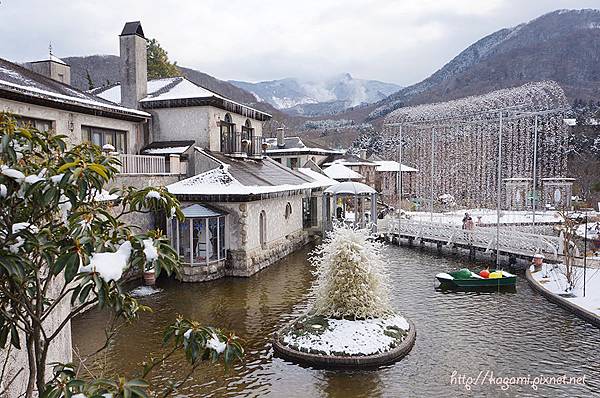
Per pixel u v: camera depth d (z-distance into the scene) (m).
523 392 9.45
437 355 11.22
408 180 50.84
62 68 26.86
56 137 4.19
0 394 4.68
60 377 4.14
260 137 30.12
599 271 18.30
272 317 13.81
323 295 12.43
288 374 10.12
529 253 21.61
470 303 15.76
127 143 22.77
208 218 18.22
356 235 12.41
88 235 3.64
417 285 18.36
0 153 3.64
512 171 36.34
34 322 3.89
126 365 10.27
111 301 3.90
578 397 9.26
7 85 14.66
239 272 18.92
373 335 11.34
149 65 45.56
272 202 22.59
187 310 14.43
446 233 26.50
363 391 9.38
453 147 38.28
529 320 13.91
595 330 13.01
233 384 9.61
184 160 21.92
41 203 3.46
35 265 3.79
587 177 42.78
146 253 3.78
